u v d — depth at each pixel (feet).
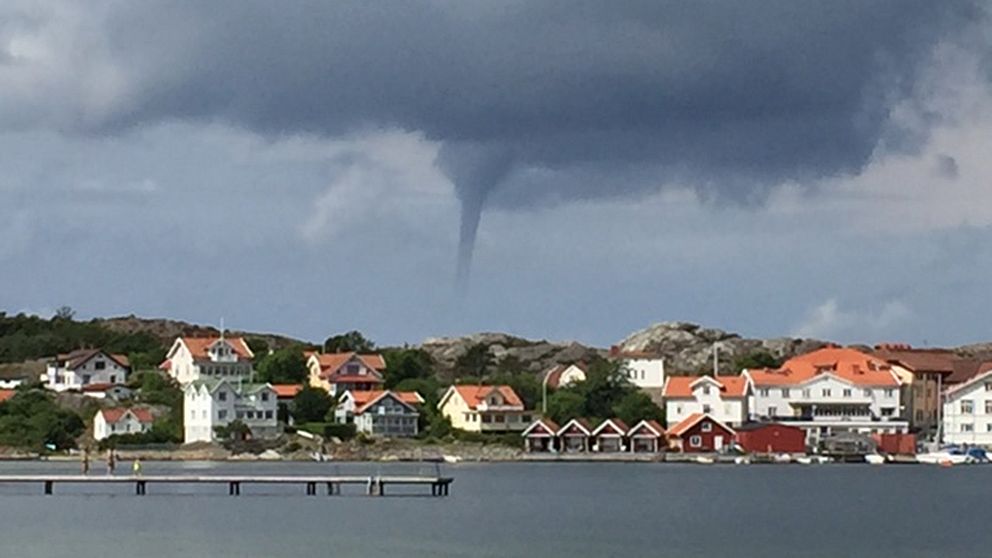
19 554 385.29
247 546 401.70
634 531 445.37
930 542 422.41
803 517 491.31
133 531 436.35
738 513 501.56
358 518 476.95
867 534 441.68
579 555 389.19
